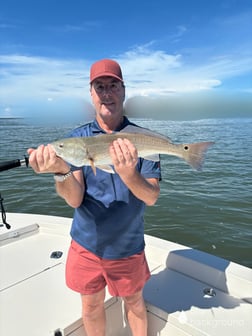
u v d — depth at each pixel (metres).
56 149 1.88
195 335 2.06
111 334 2.38
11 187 8.77
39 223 3.75
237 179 8.91
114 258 1.95
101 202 1.93
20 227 3.61
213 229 5.82
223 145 14.91
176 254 2.78
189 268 2.69
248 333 2.00
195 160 2.12
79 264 2.00
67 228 3.62
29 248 3.37
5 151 12.84
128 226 1.94
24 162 2.12
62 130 22.23
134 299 2.09
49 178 9.62
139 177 1.74
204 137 17.11
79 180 1.94
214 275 2.53
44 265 3.02
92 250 1.96
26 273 2.88
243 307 2.27
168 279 2.63
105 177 1.92
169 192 7.84
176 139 16.05
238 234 5.64
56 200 7.64
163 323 2.26
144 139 1.98
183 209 6.73
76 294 2.55
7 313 2.34
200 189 8.05
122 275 1.99
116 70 1.98
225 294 2.42
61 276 2.82
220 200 7.19
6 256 3.20
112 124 2.06
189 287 2.51
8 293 2.58
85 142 1.90
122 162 1.63
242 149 13.77
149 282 2.59
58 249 3.34
